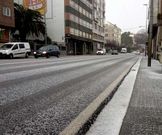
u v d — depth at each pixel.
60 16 72.69
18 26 55.69
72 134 3.94
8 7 46.00
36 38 64.50
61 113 5.24
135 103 6.33
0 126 4.35
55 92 7.64
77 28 83.00
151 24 21.67
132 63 25.97
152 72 15.17
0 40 44.94
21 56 38.09
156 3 36.97
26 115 5.05
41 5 58.28
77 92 7.74
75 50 83.44
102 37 127.06
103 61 29.66
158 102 6.52
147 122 4.71
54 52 42.31
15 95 6.97
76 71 14.89
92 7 105.25
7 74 12.26
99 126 4.38
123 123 4.60
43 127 4.32
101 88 8.59
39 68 16.39
